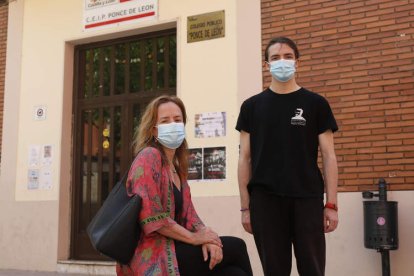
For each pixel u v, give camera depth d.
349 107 6.47
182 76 7.66
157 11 8.00
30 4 9.20
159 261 2.96
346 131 6.45
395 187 6.10
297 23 6.91
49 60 8.91
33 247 8.59
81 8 8.71
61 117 8.67
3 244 8.85
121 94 8.53
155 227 2.96
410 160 6.06
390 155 6.17
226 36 7.41
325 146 3.46
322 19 6.76
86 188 8.66
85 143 8.78
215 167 7.25
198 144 7.41
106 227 2.97
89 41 8.77
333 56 6.64
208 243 3.05
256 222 3.41
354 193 6.32
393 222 5.79
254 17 7.22
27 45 9.14
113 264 7.87
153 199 3.00
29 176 8.79
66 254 8.50
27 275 7.91
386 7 6.40
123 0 8.31
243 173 3.62
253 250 6.87
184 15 7.77
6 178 8.98
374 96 6.35
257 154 3.48
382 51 6.37
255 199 3.44
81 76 8.95
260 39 7.15
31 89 9.00
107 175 8.51
